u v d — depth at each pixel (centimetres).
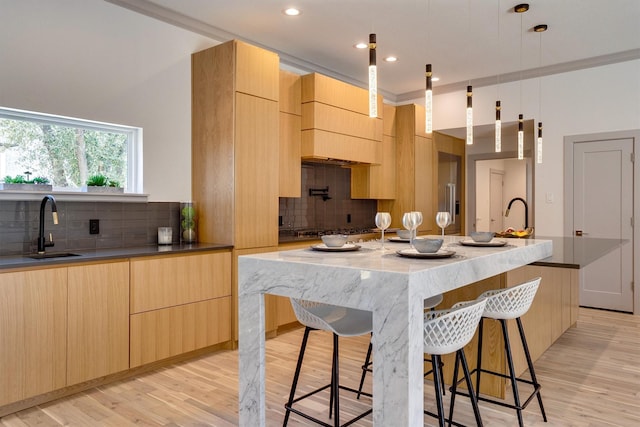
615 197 491
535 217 537
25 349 248
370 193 550
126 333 294
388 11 373
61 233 315
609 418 246
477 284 274
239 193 367
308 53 473
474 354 280
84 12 327
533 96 535
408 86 602
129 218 353
